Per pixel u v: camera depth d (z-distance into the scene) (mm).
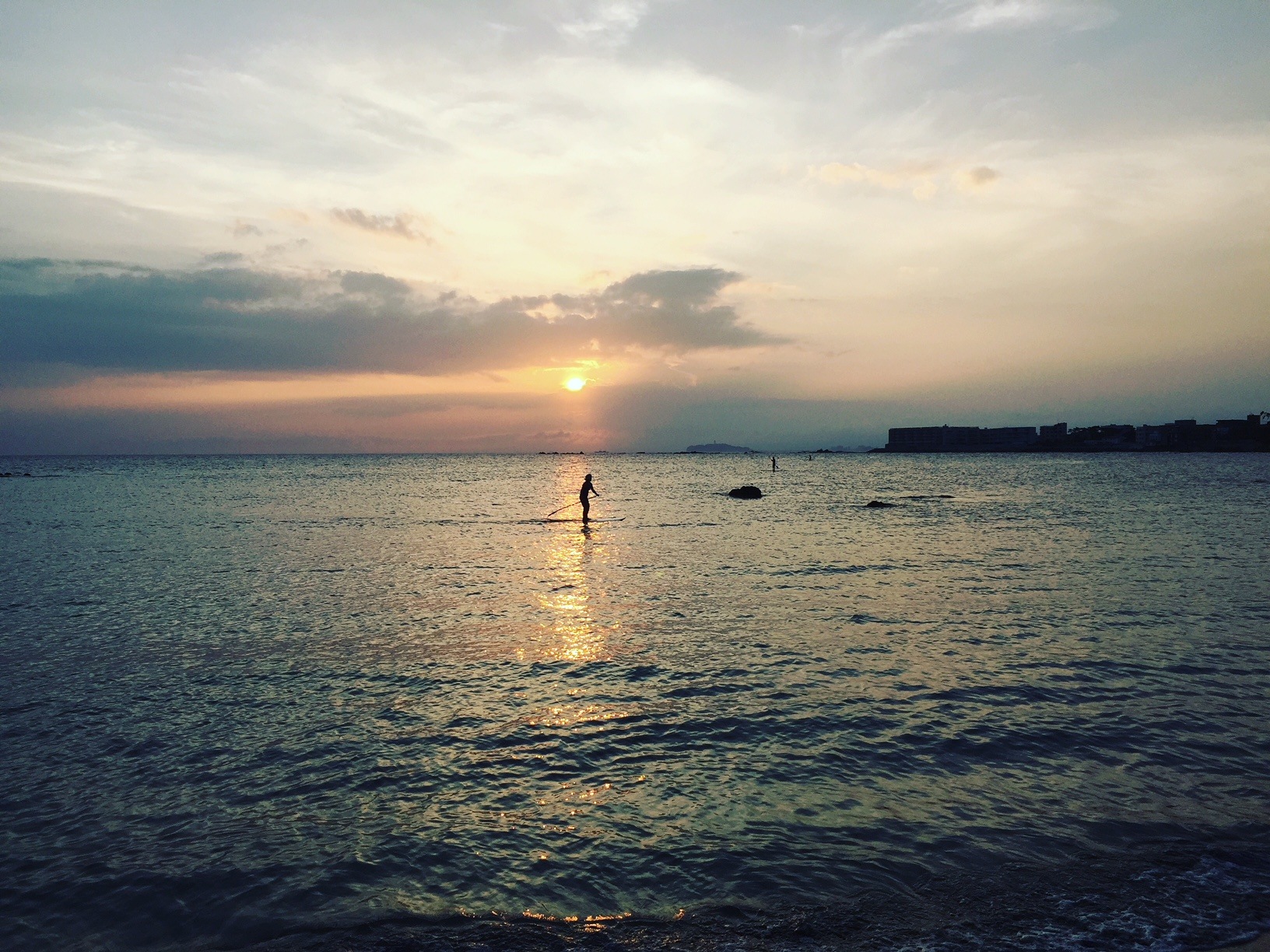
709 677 11797
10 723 9945
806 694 10938
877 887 6105
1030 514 45438
